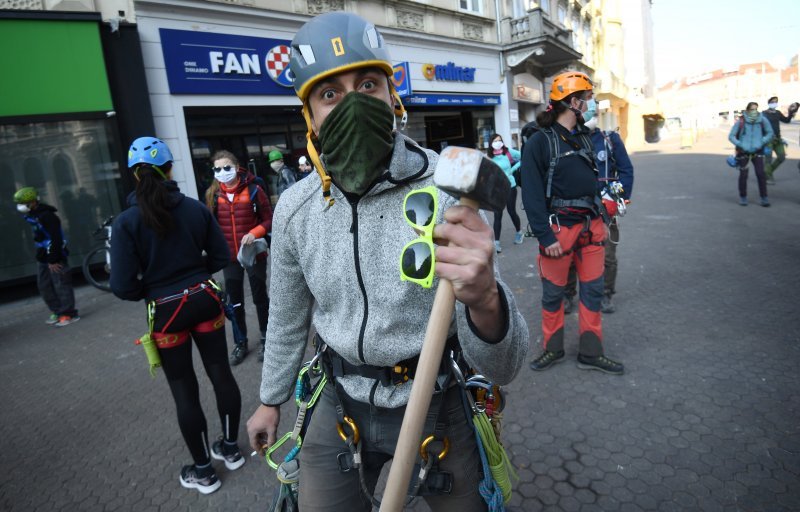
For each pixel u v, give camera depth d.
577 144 2.86
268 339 1.40
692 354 3.19
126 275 2.18
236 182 3.73
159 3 7.29
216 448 2.58
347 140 1.01
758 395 2.65
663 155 23.53
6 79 6.33
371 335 1.08
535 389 2.94
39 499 2.42
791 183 10.26
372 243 1.07
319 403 1.30
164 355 2.27
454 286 0.76
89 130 6.99
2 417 3.34
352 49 1.04
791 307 3.78
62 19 6.52
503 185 0.74
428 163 1.06
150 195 2.16
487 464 1.17
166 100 7.57
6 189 6.60
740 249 5.63
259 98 8.70
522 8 16.41
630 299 4.34
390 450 1.18
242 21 8.31
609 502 2.02
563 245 2.94
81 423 3.16
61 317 5.44
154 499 2.35
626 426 2.50
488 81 14.80
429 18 12.41
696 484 2.07
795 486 2.00
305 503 1.23
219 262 2.47
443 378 1.13
